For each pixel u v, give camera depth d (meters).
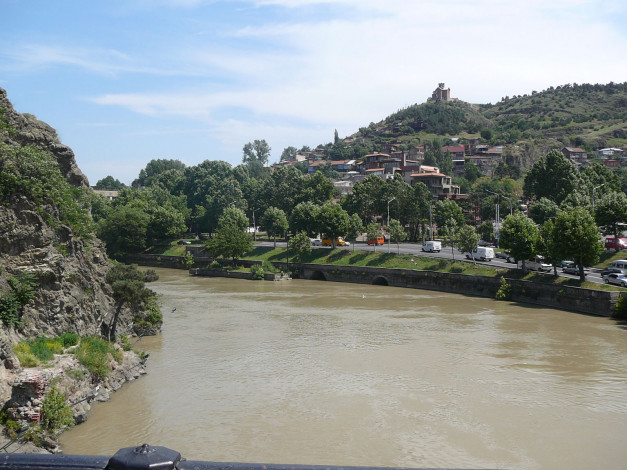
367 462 32.53
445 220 151.00
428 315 78.75
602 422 38.78
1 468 5.58
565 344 60.66
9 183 43.72
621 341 61.88
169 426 37.75
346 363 53.31
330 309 84.19
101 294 56.66
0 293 39.31
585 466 32.38
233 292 103.81
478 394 44.47
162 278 128.50
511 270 96.62
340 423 38.50
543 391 45.19
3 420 31.94
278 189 178.62
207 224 183.25
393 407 41.59
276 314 79.75
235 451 33.88
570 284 84.75
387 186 151.50
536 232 93.25
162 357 55.53
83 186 58.66
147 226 160.75
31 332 41.84
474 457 33.44
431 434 36.72
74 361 40.44
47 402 33.88
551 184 142.38
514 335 65.19
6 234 42.53
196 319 75.69
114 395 44.00
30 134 52.59
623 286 81.06
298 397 43.72
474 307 85.50
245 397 43.66
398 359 54.78
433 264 112.19
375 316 78.06
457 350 58.25
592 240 82.19
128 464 5.43
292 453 33.69
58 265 45.19
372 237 129.12
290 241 131.75
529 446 35.03
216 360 54.44
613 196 103.69
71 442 35.03
